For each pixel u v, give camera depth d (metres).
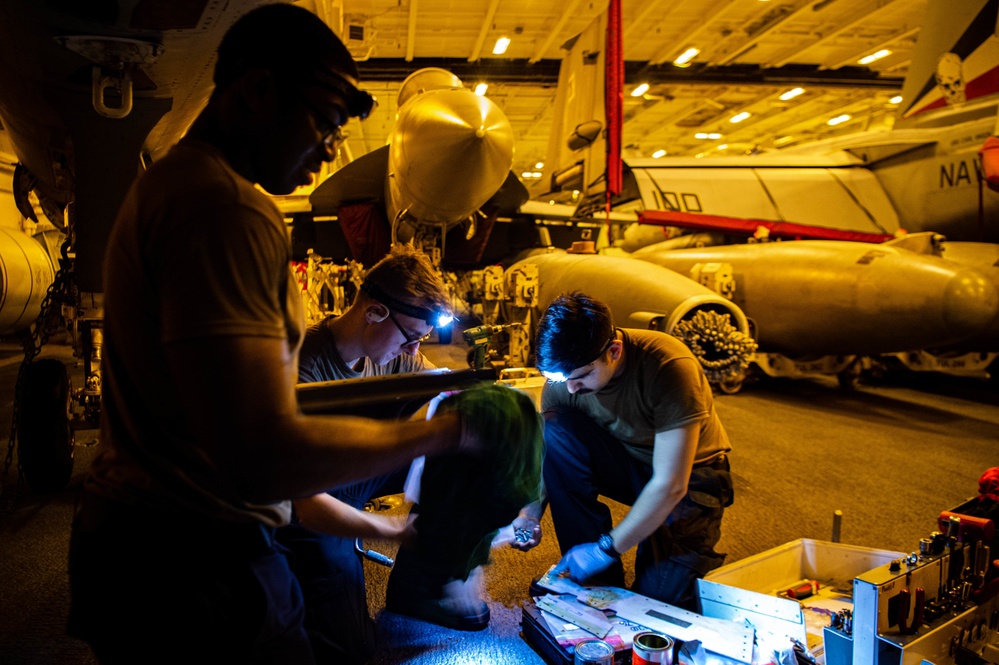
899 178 8.67
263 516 1.07
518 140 25.86
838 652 1.68
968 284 5.29
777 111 22.45
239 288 0.84
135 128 3.35
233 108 0.97
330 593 1.73
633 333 2.27
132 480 0.98
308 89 0.96
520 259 9.52
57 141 3.69
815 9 13.88
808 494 3.78
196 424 0.83
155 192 0.89
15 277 6.59
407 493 1.61
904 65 17.64
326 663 1.73
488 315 7.24
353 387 1.37
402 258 1.94
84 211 3.51
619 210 12.19
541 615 2.12
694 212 8.63
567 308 1.97
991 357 7.13
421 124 5.75
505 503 1.25
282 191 1.08
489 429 1.08
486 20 13.56
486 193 6.25
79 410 4.25
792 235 8.65
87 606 0.99
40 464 3.64
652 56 17.05
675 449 2.03
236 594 1.03
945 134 7.89
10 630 2.30
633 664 1.75
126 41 2.74
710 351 6.04
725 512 3.47
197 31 2.76
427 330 1.97
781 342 6.82
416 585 1.72
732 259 7.28
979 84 7.49
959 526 1.80
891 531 3.24
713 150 25.91
